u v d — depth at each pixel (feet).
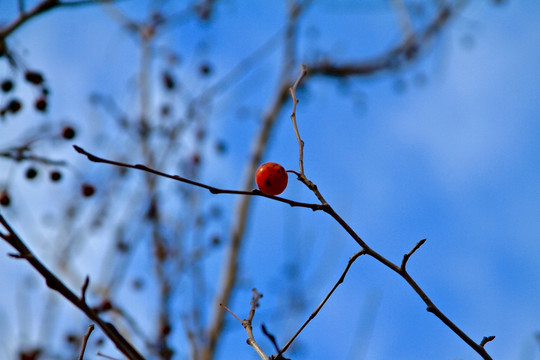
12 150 12.16
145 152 22.63
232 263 25.38
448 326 8.56
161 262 18.71
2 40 13.17
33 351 15.25
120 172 22.29
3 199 14.39
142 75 23.77
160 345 14.14
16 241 8.11
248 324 9.68
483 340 8.56
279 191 9.03
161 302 16.97
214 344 22.08
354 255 8.65
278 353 8.92
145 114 23.27
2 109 13.23
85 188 16.92
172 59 24.45
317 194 8.74
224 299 23.68
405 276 8.64
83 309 8.52
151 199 20.92
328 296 8.84
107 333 8.64
